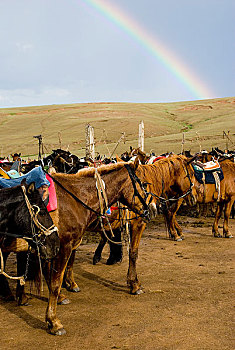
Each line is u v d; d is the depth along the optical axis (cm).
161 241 1098
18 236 470
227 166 1145
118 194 616
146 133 6606
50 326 521
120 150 4797
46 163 1096
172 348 473
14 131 7650
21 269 626
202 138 5128
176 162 891
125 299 649
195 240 1107
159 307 608
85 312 593
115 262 871
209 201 1123
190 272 795
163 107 10838
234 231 1234
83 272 812
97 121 7794
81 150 5234
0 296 663
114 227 767
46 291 704
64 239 527
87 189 572
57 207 525
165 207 1029
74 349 476
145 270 813
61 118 8744
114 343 489
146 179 731
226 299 639
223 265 846
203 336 504
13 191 478
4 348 480
